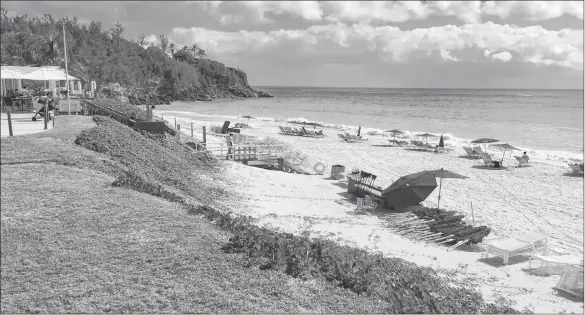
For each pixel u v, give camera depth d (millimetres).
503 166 28359
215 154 25328
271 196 18047
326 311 6691
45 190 11859
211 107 108000
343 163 28188
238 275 7758
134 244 8969
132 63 128625
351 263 8391
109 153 17266
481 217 16875
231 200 16703
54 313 6484
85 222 9969
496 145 30312
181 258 8375
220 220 10703
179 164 19594
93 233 9422
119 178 13531
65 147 16297
